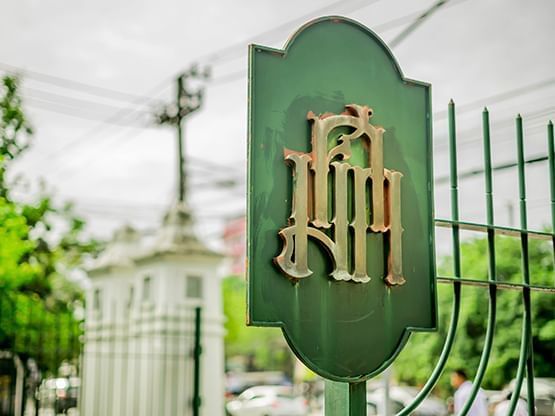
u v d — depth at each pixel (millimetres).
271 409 23312
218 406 11836
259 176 3633
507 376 13609
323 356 3676
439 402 20281
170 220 12695
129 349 12508
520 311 13234
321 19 3945
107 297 13734
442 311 14281
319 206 3715
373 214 3885
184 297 11969
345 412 3863
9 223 9391
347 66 3990
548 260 12961
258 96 3695
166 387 11281
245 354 54812
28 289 14742
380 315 3871
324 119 3814
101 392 12914
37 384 9297
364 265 3807
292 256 3617
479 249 14008
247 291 3527
